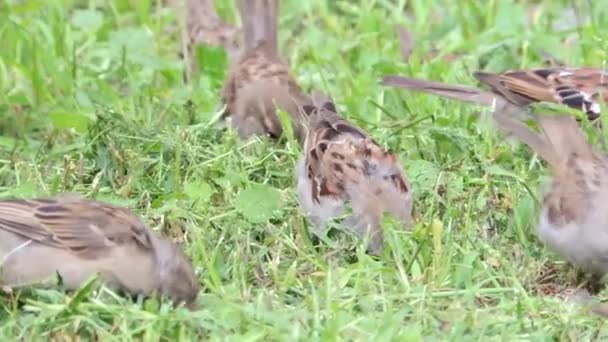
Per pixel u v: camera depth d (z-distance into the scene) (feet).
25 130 48.60
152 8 59.57
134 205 42.16
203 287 38.37
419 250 38.93
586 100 47.11
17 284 36.81
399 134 46.44
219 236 40.63
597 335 36.24
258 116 47.93
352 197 40.47
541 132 43.62
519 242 40.81
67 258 36.70
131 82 50.93
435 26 56.70
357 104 49.44
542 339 35.53
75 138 46.88
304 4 58.18
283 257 39.86
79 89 50.47
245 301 36.91
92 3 57.93
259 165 44.70
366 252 39.81
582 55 52.85
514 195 42.29
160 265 36.78
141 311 35.70
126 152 44.34
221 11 59.11
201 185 42.09
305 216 41.52
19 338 35.53
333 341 34.71
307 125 44.47
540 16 56.80
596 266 38.50
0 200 37.86
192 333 35.45
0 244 36.86
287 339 34.71
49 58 51.24
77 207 37.37
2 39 53.01
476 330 35.86
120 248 36.78
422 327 36.09
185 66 53.26
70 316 35.65
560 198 38.60
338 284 37.47
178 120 48.01
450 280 38.50
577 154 39.50
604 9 56.95
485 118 47.75
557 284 39.78
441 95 47.85
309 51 53.83
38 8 55.57
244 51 51.67
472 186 43.45
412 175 43.50
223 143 45.91
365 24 55.52
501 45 53.36
